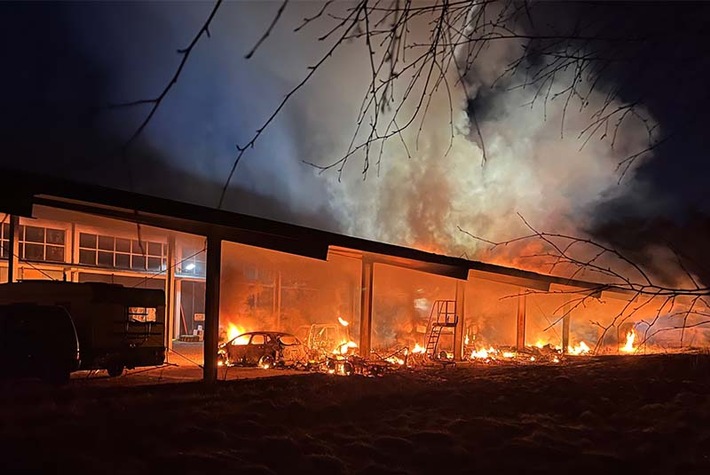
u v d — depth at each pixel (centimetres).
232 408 1098
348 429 1018
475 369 1881
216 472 751
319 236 1487
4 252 1788
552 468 859
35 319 1338
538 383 1547
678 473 866
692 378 1716
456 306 2181
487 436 1002
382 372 1680
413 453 894
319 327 2383
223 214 1288
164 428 919
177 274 2438
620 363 2138
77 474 709
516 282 2159
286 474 776
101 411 1008
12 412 975
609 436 1044
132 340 1543
